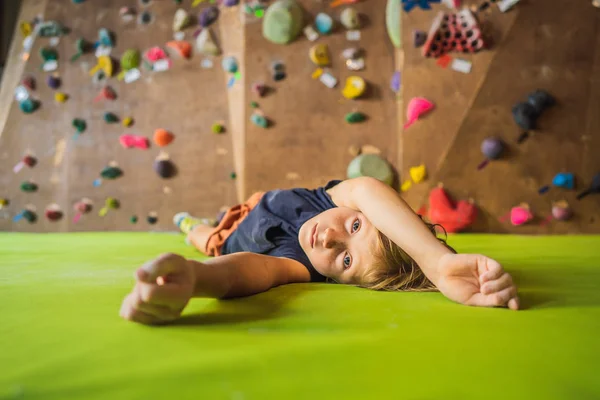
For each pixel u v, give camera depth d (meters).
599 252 1.72
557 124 2.60
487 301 0.85
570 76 2.60
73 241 2.27
